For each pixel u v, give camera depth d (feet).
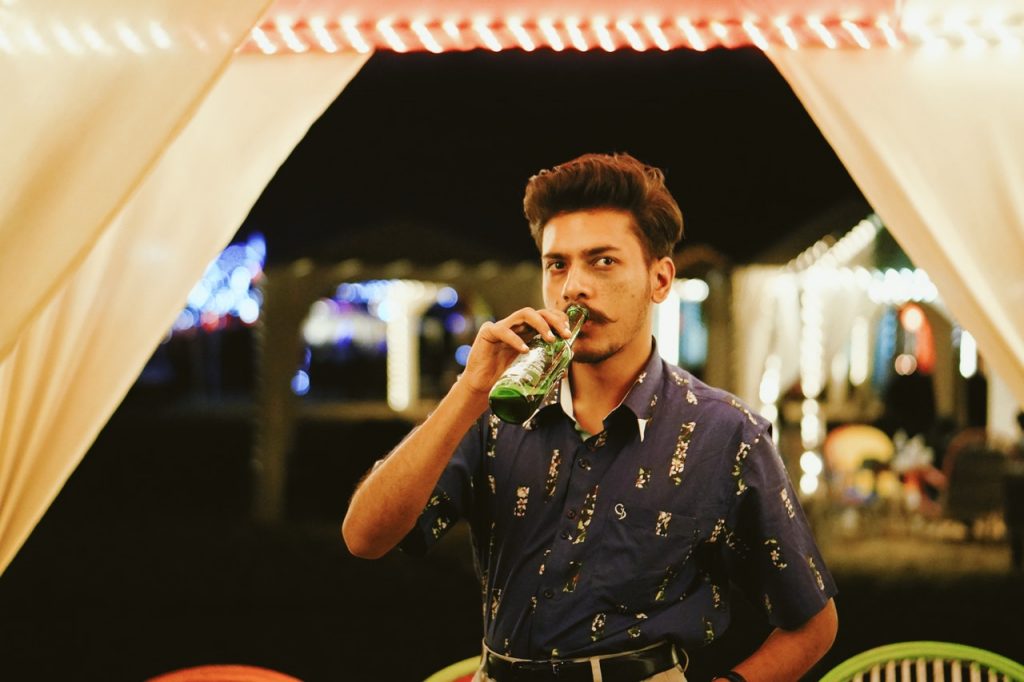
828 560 27.76
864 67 7.49
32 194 6.26
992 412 34.94
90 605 23.36
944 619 22.21
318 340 98.02
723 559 5.65
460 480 5.77
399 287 67.00
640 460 5.47
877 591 24.57
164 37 6.26
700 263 32.09
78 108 6.26
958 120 7.38
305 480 41.47
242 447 53.93
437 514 5.73
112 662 19.06
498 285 31.94
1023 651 20.04
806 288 37.65
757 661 5.59
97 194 6.28
